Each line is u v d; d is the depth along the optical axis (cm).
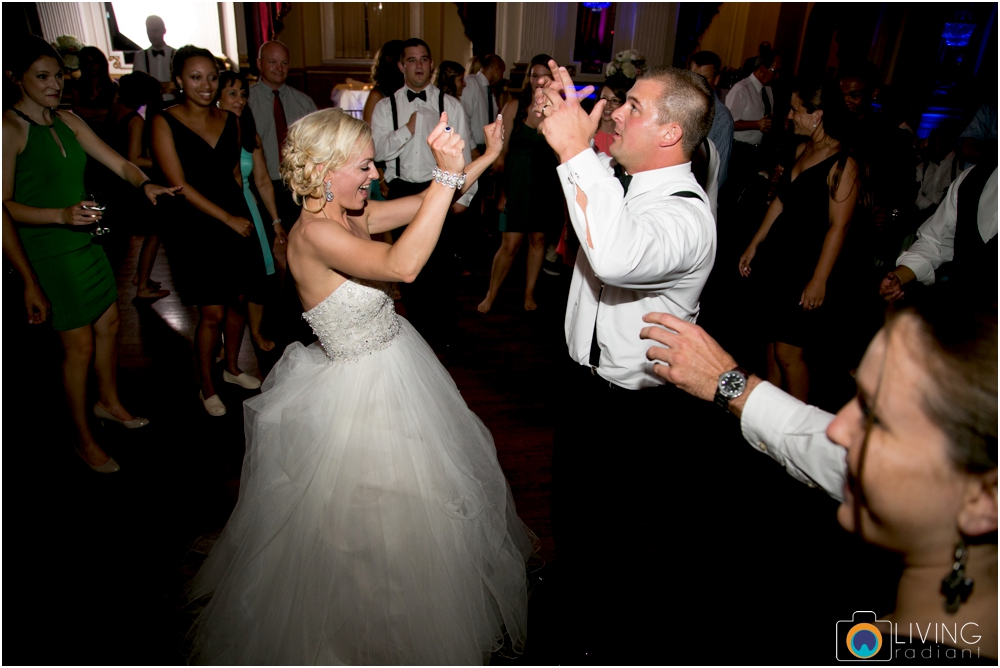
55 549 212
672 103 151
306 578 163
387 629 162
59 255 219
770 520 232
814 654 102
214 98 272
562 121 135
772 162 452
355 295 165
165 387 318
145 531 222
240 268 282
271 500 171
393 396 171
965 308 66
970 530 63
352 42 985
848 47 845
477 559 177
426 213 142
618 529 191
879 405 67
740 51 977
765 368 354
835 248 246
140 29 634
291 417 173
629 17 757
